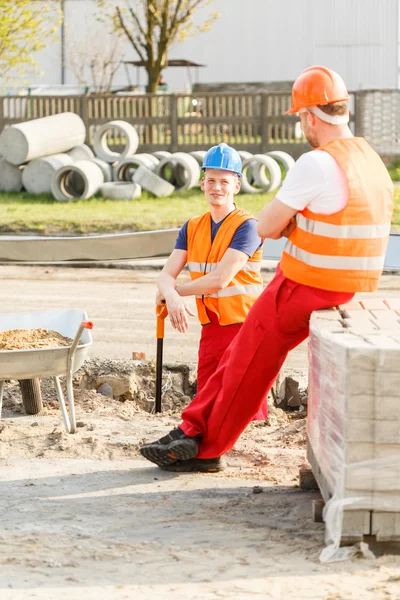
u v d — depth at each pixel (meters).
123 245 15.95
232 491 11.08
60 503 10.54
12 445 12.82
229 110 55.41
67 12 83.19
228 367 10.80
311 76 9.84
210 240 12.45
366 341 8.68
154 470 11.88
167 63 74.19
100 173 47.75
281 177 50.53
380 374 8.34
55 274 32.06
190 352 20.44
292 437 13.67
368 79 79.00
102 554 8.91
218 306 12.73
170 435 11.66
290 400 17.39
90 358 17.92
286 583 8.22
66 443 12.72
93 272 32.44
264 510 10.32
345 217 9.52
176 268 12.68
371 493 8.54
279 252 15.20
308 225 9.67
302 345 21.92
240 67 83.38
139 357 18.98
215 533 9.55
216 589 8.12
